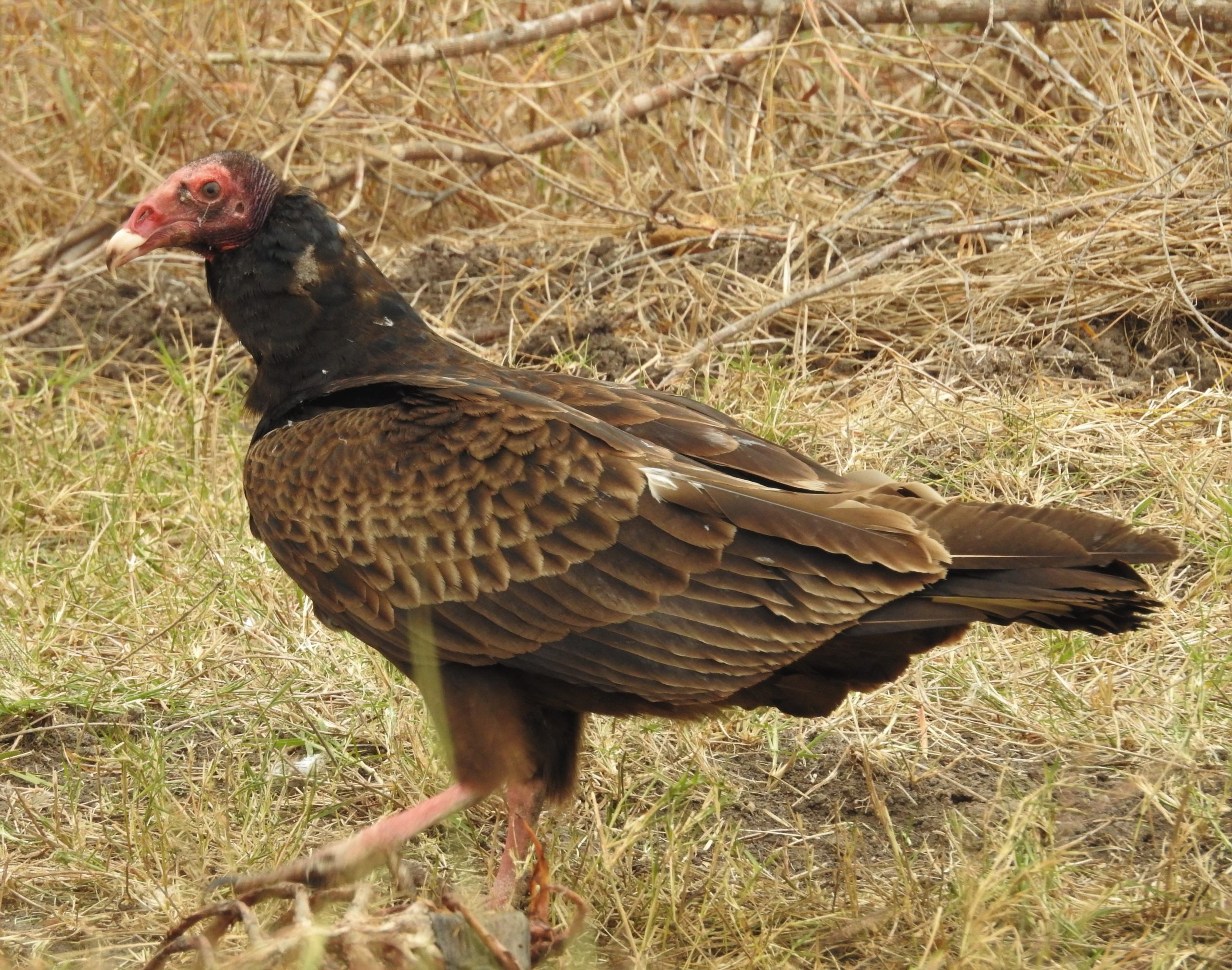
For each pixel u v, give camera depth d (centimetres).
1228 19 1962
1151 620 1362
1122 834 1148
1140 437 1588
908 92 2216
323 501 1097
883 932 1046
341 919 939
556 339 1880
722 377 1764
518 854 1097
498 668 1079
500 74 2386
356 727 1327
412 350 1217
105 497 1633
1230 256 1741
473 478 1055
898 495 1077
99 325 2022
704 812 1134
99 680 1370
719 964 1023
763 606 1006
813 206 2061
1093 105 2022
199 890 1096
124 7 2378
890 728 1273
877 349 1822
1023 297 1800
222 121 2280
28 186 2223
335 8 2434
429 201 2212
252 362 1933
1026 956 991
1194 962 987
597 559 1027
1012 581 980
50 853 1162
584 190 2144
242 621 1452
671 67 2366
